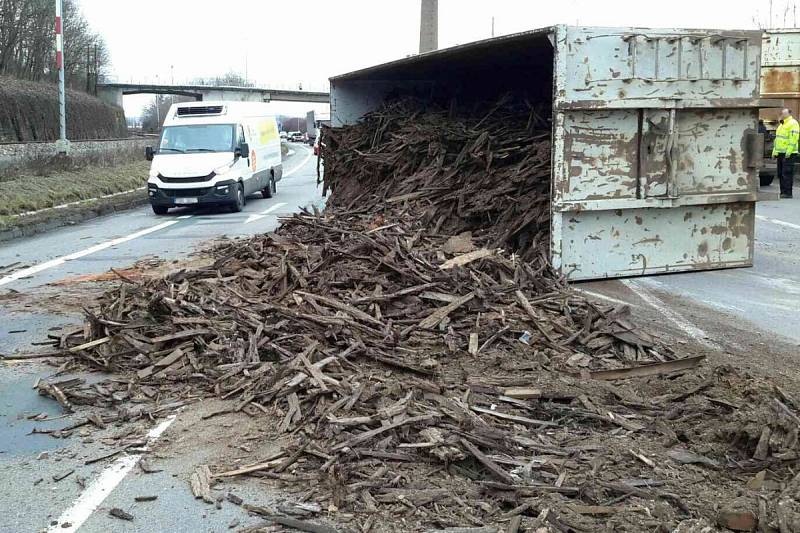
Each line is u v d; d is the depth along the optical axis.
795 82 21.45
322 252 7.97
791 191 17.92
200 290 7.32
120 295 7.05
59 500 4.00
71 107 46.88
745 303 7.71
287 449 4.39
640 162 8.30
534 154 9.12
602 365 5.73
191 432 4.78
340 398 4.93
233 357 5.77
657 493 3.85
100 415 5.11
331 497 3.90
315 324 6.20
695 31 8.15
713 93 8.35
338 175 13.03
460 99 12.74
